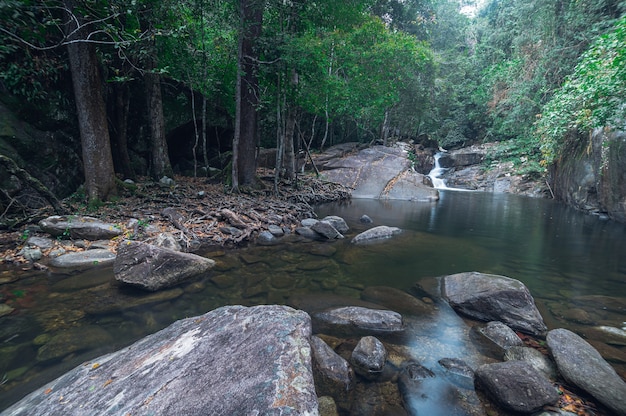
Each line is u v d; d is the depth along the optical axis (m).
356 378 2.79
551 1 16.95
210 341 2.44
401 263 6.13
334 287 4.89
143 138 12.19
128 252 4.62
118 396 1.91
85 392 2.03
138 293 4.32
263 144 20.09
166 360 2.25
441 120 32.56
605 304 4.36
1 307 3.83
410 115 25.56
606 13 14.39
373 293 4.63
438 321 3.85
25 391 2.49
